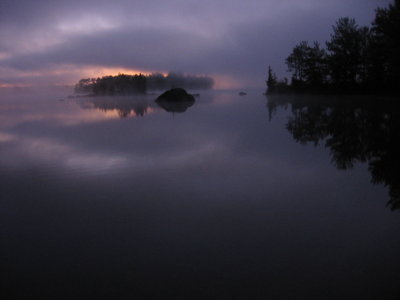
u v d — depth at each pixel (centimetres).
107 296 204
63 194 417
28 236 298
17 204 384
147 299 199
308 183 427
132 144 747
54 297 204
